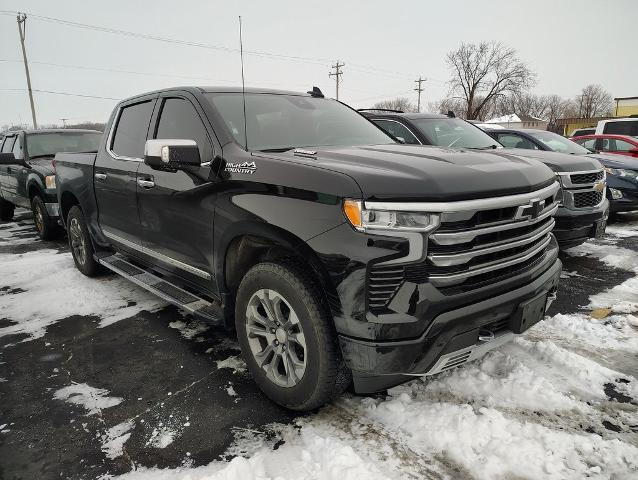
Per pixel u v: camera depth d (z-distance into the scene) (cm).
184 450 215
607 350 301
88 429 232
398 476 194
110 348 321
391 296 197
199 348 319
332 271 201
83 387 271
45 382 278
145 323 363
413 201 194
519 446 208
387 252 193
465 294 204
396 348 196
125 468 204
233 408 247
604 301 390
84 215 441
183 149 256
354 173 205
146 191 326
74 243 487
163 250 324
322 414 239
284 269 225
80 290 442
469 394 250
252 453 212
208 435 225
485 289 212
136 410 247
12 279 479
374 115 621
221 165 262
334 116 350
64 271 506
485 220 211
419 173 206
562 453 204
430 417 230
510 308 224
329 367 216
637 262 504
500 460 201
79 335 343
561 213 466
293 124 314
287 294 224
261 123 299
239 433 226
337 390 227
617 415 232
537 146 687
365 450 210
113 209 383
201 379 278
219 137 276
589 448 207
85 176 424
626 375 269
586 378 265
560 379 265
